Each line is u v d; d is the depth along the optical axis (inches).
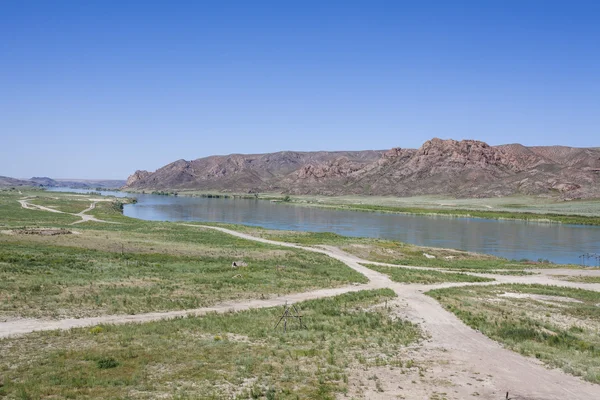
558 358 976.9
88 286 1537.9
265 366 861.2
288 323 1237.7
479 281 2220.7
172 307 1370.6
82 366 812.6
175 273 1934.1
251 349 977.5
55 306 1267.2
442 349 1053.2
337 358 940.6
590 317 1477.6
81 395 677.9
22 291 1380.4
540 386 814.5
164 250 2549.2
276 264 2386.8
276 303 1529.3
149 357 879.1
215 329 1133.7
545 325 1309.1
